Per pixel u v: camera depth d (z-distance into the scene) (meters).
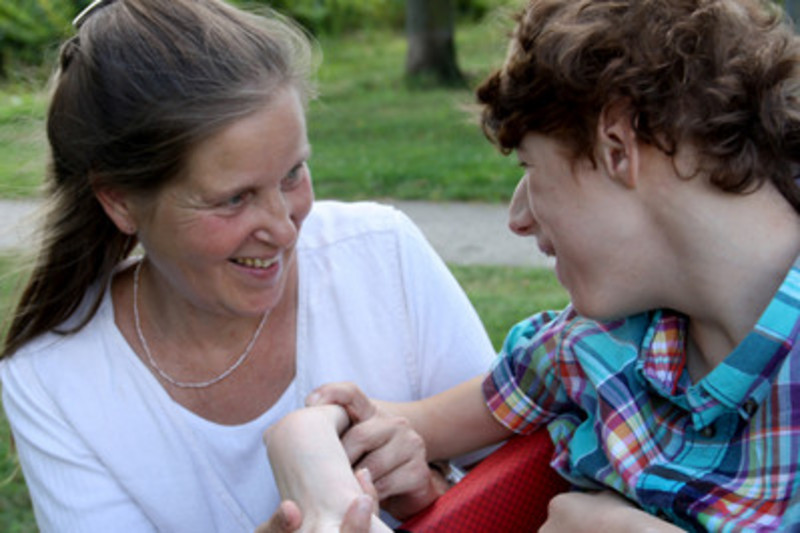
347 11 19.23
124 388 1.91
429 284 2.06
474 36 17.66
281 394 1.98
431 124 11.31
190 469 1.91
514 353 1.94
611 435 1.68
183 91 1.61
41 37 13.98
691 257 1.50
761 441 1.53
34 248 1.89
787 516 1.46
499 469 1.87
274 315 1.97
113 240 1.91
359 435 1.84
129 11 1.72
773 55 1.48
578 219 1.54
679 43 1.46
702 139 1.45
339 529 1.52
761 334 1.47
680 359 1.67
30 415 1.91
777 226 1.48
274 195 1.68
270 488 1.95
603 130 1.48
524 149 1.58
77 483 1.89
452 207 7.99
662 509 1.63
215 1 1.76
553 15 1.55
